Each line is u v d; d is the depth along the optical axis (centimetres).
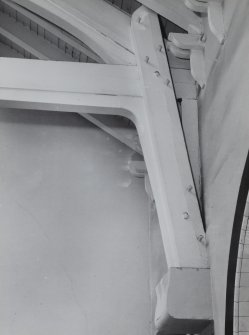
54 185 457
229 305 287
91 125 489
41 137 477
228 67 332
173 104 385
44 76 403
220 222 315
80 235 441
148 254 440
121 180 468
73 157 472
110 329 410
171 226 338
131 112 396
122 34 422
